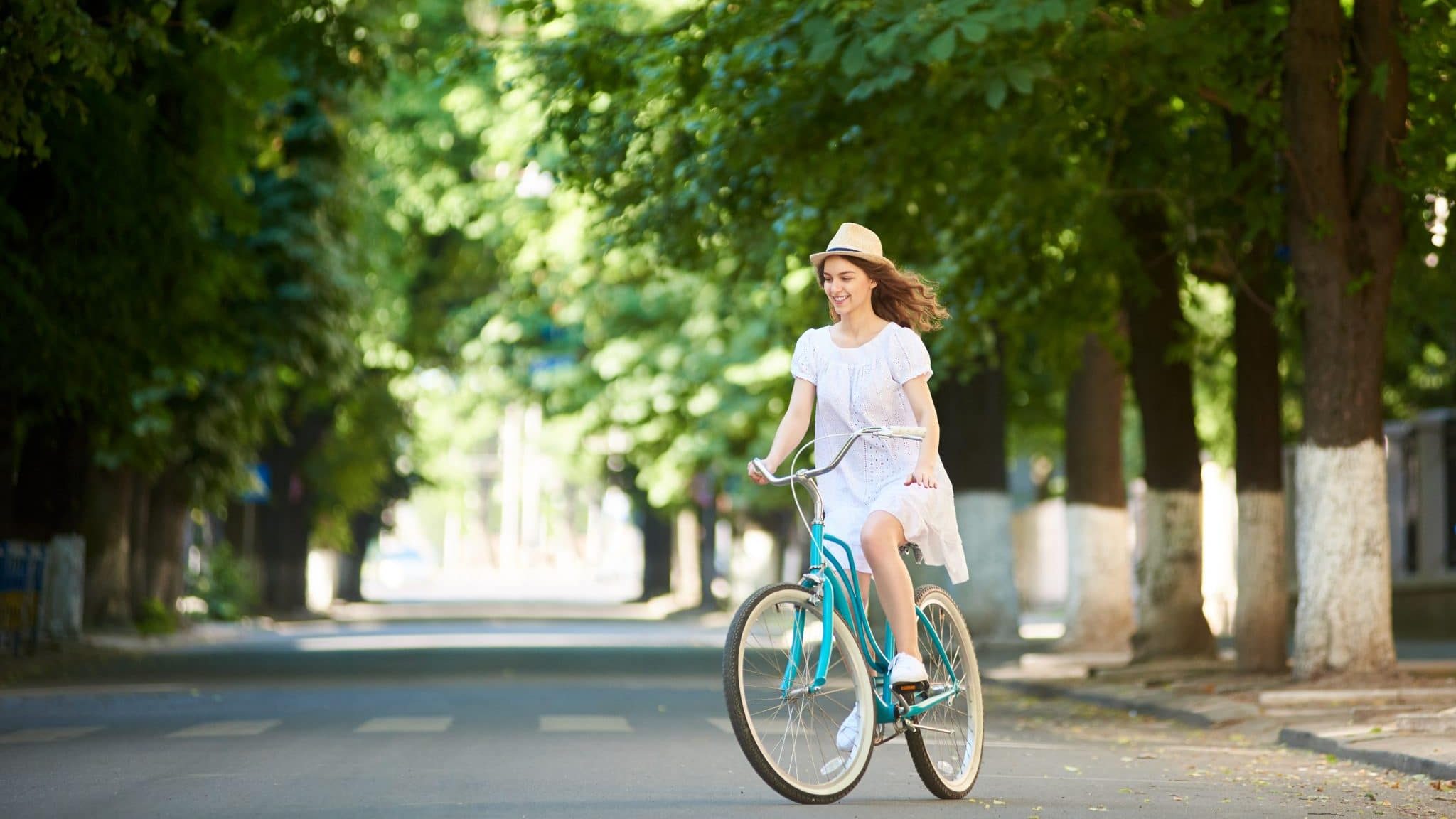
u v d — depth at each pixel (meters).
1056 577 122.12
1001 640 61.91
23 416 51.34
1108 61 34.19
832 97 35.94
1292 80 33.59
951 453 62.69
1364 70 33.72
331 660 53.81
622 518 186.38
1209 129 39.94
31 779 20.31
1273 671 38.22
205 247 47.94
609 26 40.81
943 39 28.86
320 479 100.75
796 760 17.08
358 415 100.94
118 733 27.22
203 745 24.92
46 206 43.88
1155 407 43.59
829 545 17.59
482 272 103.44
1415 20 34.25
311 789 19.19
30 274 42.78
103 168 43.84
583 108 41.34
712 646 66.12
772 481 17.72
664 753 23.70
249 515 100.94
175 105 47.44
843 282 17.52
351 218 77.50
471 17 84.12
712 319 88.94
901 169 39.53
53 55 32.53
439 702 34.50
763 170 38.91
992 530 62.38
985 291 42.56
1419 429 61.91
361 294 77.00
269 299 73.75
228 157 49.34
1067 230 42.09
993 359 57.19
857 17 30.25
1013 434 83.50
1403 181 33.47
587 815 16.88
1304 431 33.38
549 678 43.84
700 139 41.09
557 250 82.06
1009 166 39.72
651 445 97.94
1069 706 37.12
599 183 42.88
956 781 18.44
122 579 68.75
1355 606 32.62
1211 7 34.97
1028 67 31.33
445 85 43.19
